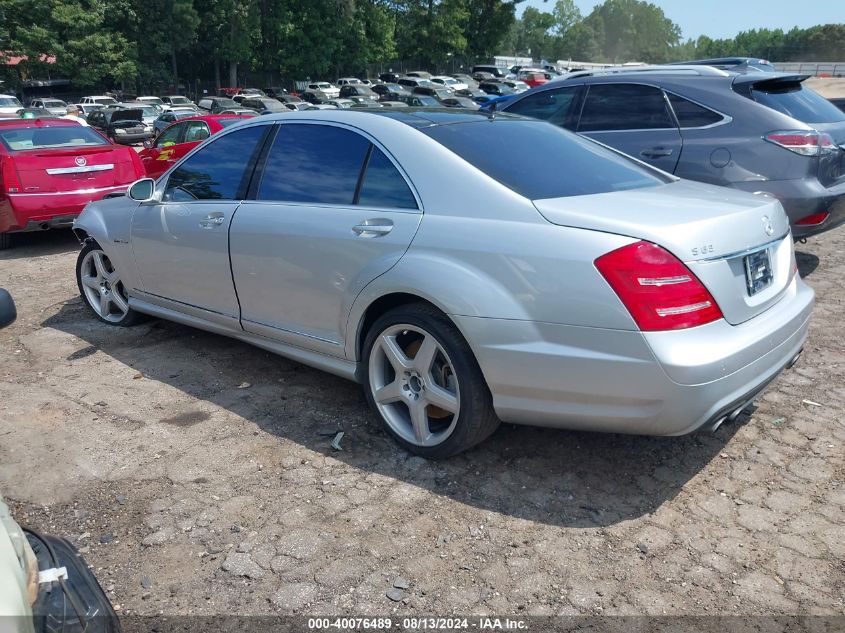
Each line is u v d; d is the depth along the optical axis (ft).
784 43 453.99
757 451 11.20
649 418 8.97
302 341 12.44
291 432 11.95
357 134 11.87
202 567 8.71
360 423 12.23
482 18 248.11
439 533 9.27
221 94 173.78
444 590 8.27
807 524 9.37
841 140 19.24
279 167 12.91
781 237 10.68
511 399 9.73
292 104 125.39
